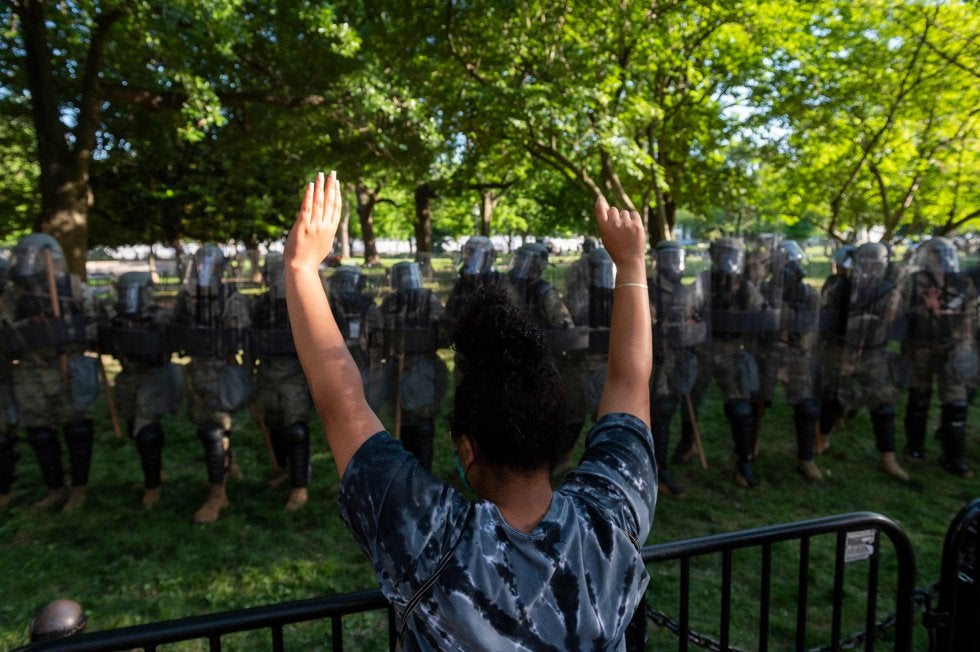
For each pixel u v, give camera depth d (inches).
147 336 179.3
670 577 159.0
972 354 215.2
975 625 81.7
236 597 148.5
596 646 34.9
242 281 183.3
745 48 440.5
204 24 310.2
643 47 414.9
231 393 181.9
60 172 350.0
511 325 39.3
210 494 188.9
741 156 500.7
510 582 34.1
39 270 174.9
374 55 389.7
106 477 216.5
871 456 238.8
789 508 195.6
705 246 214.4
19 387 182.1
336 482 212.4
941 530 180.5
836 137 468.1
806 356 211.8
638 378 46.8
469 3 383.6
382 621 141.1
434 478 37.3
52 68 373.7
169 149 524.4
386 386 189.3
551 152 427.5
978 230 815.1
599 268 189.5
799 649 75.0
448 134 432.8
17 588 150.3
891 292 211.2
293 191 685.9
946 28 401.4
